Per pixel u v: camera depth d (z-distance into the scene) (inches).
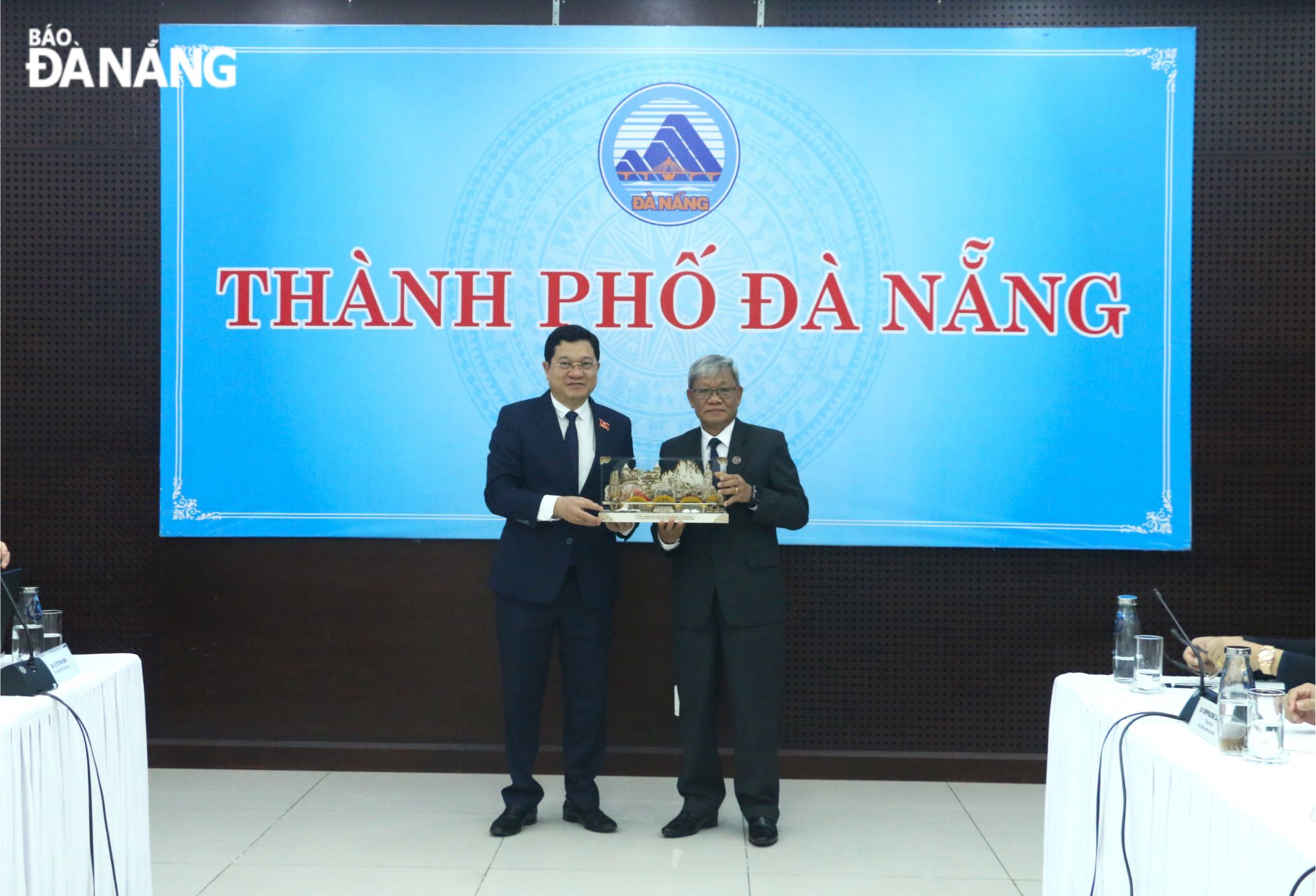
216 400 156.0
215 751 157.2
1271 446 153.7
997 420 154.2
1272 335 153.6
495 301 155.9
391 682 157.9
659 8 155.9
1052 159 153.4
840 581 156.7
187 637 158.2
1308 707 88.9
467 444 156.3
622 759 156.0
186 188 155.5
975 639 156.2
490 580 134.5
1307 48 152.4
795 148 154.7
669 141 154.9
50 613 104.7
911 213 154.3
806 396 155.0
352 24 156.2
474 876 121.2
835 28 153.6
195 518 156.1
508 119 155.3
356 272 155.9
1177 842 81.4
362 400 156.1
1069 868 103.8
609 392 155.6
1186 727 90.0
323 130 155.5
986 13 154.7
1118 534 153.6
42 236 157.1
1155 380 153.0
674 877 121.3
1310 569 153.5
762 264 155.3
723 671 147.4
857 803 146.5
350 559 157.8
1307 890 62.2
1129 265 153.1
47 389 157.8
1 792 82.4
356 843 130.6
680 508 125.2
